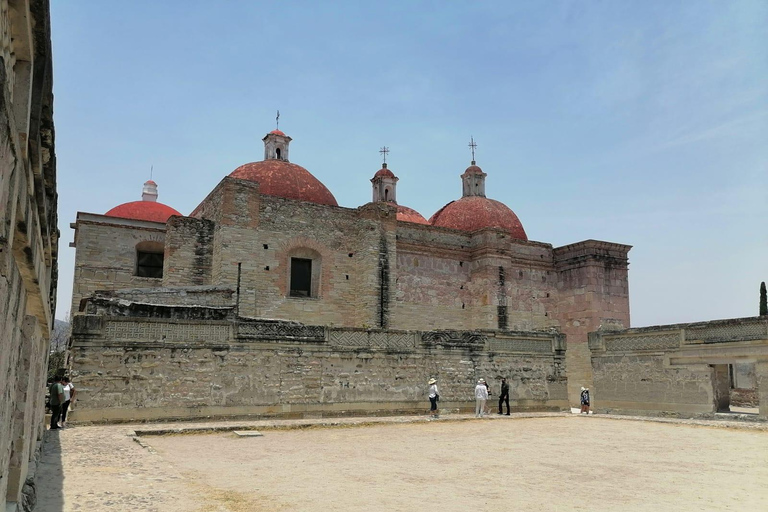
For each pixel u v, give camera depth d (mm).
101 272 31984
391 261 33062
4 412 5148
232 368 21656
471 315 36906
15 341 5766
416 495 10156
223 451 15234
